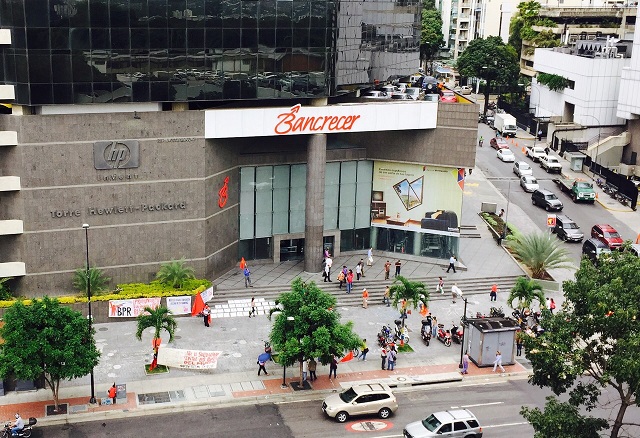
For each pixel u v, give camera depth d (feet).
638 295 115.44
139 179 203.62
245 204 233.35
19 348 147.13
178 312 204.64
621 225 297.94
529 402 172.45
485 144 419.95
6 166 191.52
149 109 204.95
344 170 244.63
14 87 189.06
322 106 221.87
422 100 256.73
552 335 122.83
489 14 616.80
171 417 159.33
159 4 197.06
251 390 170.91
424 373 182.80
